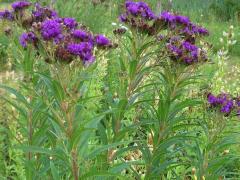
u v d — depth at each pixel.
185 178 1.37
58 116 0.95
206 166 1.16
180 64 1.15
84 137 0.99
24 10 1.22
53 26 0.98
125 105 1.12
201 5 4.67
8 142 1.46
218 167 1.16
